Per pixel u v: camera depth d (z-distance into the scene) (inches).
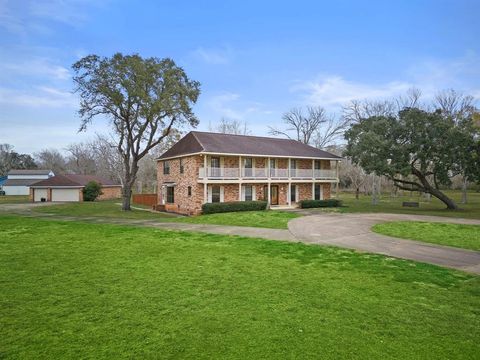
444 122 1131.3
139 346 208.4
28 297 291.0
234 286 326.0
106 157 2598.4
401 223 794.8
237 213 1023.0
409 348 209.9
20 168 3521.2
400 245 541.0
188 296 297.6
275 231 681.6
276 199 1327.5
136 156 1200.8
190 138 1295.5
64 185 1881.2
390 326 241.1
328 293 308.7
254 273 370.6
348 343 215.8
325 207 1320.1
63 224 747.4
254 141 1379.2
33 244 520.4
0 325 235.5
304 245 530.0
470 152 1154.7
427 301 290.2
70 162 3378.4
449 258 454.6
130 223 810.8
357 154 1227.9
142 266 396.8
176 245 524.7
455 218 918.4
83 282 334.0
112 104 1120.8
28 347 205.2
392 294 307.0
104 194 2144.4
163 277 353.1
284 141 1505.9
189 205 1182.9
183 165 1235.9
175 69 1098.7
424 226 748.0
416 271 381.4
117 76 1056.2
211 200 1176.8
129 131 1176.8
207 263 413.1
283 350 205.9
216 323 243.3
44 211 1143.6
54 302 280.1
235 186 1227.9
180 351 203.2
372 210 1176.8
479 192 2522.1
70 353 198.7
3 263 403.9
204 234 633.6
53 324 238.1
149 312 261.4
